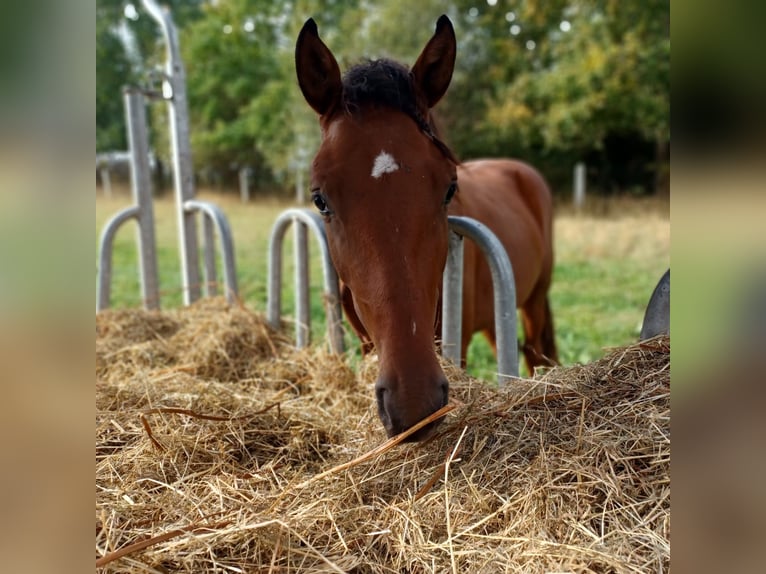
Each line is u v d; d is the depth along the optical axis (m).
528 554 1.29
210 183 22.27
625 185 15.63
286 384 2.88
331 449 2.08
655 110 13.80
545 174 16.06
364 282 1.64
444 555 1.39
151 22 28.98
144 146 4.43
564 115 14.20
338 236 1.76
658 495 1.39
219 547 1.44
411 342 1.55
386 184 1.64
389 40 14.40
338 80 1.92
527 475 1.52
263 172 21.17
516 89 15.23
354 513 1.58
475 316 2.94
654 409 1.61
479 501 1.50
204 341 3.27
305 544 1.47
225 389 2.56
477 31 15.76
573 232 10.25
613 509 1.38
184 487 1.76
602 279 7.20
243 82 22.09
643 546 1.27
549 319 4.32
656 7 13.39
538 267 3.96
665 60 13.63
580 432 1.58
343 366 2.78
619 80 13.80
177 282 7.13
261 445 2.07
